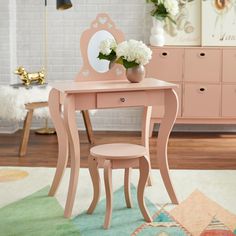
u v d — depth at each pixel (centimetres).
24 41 695
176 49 646
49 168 517
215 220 409
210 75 648
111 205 398
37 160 546
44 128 689
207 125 692
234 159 554
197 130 693
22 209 426
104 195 454
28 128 564
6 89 576
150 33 687
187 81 649
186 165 531
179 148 598
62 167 446
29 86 593
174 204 435
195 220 409
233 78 648
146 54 438
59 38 693
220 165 532
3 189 464
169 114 433
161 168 438
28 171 508
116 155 398
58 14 691
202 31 655
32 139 636
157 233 390
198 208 428
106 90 416
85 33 463
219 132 686
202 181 483
